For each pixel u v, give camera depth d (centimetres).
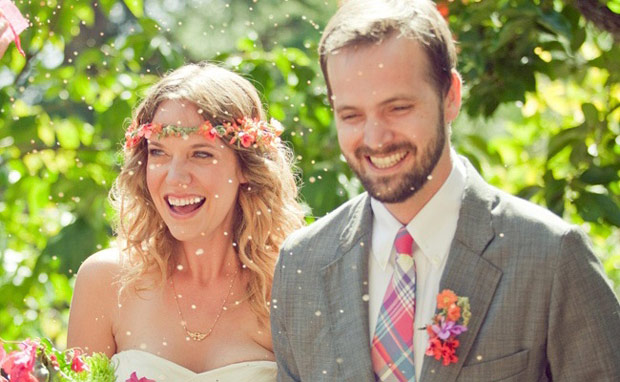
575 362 303
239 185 398
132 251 398
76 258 617
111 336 398
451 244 313
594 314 303
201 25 950
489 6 526
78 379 351
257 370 382
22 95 754
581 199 535
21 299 658
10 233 731
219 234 394
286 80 632
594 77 665
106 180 648
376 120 296
